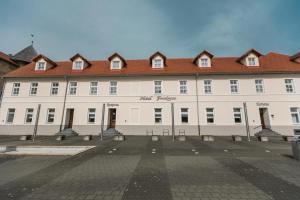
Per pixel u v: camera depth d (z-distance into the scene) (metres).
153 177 6.32
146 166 7.73
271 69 22.08
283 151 11.23
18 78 24.55
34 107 23.66
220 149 11.98
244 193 5.01
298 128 20.61
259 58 25.30
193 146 13.27
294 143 9.13
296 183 5.75
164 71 23.56
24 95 23.98
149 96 23.05
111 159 9.08
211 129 21.62
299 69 21.55
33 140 17.47
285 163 8.23
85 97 23.56
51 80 24.27
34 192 5.11
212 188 5.35
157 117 22.73
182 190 5.21
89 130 22.75
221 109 21.97
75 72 24.58
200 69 23.62
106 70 24.77
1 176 6.54
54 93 24.11
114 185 5.59
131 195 4.88
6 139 18.66
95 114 23.14
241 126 21.34
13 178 6.32
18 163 8.52
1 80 28.00
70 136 21.09
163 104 22.75
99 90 23.66
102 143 15.20
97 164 8.10
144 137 19.78
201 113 22.09
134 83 23.58
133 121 22.61
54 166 7.84
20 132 23.03
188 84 22.98
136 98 23.16
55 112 23.34
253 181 5.92
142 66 25.50
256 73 21.97
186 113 22.50
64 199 4.69
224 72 22.23
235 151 11.23
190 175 6.52
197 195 4.88
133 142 15.62
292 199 4.66
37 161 8.89
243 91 22.09
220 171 7.00
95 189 5.29
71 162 8.49
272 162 8.41
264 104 21.53
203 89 22.64
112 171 7.03
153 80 23.44
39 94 23.94
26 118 23.50
